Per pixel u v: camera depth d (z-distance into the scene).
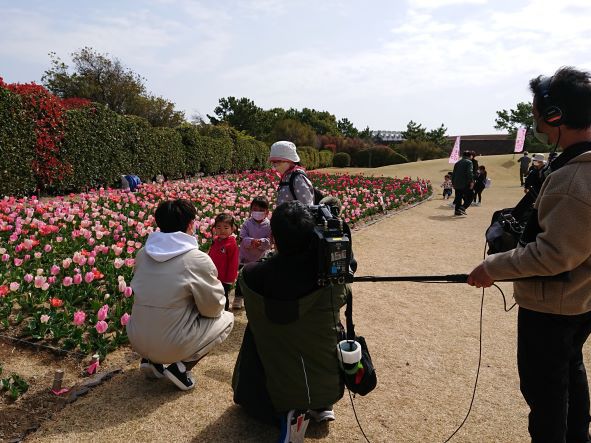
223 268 5.07
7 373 3.56
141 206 10.49
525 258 2.10
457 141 29.69
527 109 46.38
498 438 3.09
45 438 2.85
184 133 22.12
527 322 2.34
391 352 4.36
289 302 2.65
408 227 11.62
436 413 3.36
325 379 2.84
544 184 2.16
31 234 7.25
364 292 6.15
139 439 2.89
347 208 11.74
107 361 3.85
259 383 2.96
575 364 2.53
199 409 3.24
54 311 4.35
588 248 1.99
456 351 4.42
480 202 18.05
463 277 2.51
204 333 3.45
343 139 54.03
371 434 3.09
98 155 14.99
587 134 2.18
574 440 2.58
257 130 57.22
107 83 41.66
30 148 12.04
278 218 2.67
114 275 5.49
